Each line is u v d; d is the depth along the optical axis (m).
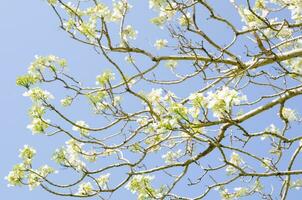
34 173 5.52
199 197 5.44
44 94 5.47
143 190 5.55
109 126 5.76
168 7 5.86
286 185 5.79
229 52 5.75
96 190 5.58
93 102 5.76
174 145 5.85
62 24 5.39
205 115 4.45
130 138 5.77
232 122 4.55
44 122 5.47
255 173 5.06
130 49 5.67
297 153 5.74
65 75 5.73
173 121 4.45
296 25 5.30
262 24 5.62
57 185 5.48
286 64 6.13
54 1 5.34
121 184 5.54
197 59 5.70
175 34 5.66
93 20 5.33
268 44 5.27
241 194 6.29
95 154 5.87
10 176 5.53
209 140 4.73
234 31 5.56
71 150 5.78
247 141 5.07
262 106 5.43
